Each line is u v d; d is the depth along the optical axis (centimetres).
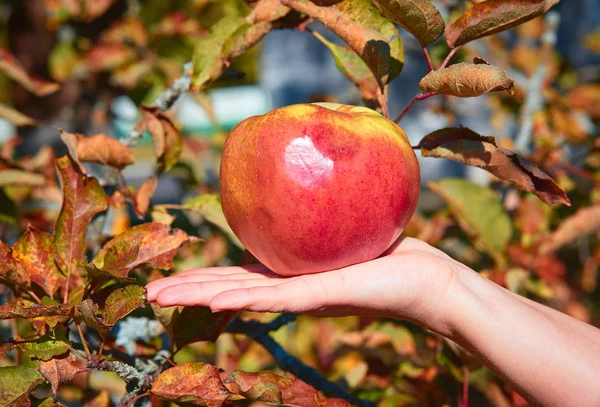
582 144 87
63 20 91
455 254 88
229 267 48
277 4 54
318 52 221
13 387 42
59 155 97
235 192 44
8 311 41
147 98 95
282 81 222
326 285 42
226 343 69
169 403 55
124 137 58
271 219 43
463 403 56
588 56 158
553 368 43
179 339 48
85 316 41
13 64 68
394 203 44
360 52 50
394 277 44
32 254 47
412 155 45
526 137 78
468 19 46
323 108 44
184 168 92
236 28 55
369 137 44
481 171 156
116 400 64
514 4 44
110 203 56
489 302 45
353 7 49
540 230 71
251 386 45
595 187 73
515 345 44
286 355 54
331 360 77
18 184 66
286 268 45
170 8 96
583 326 46
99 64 91
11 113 68
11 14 98
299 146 43
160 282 44
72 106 98
